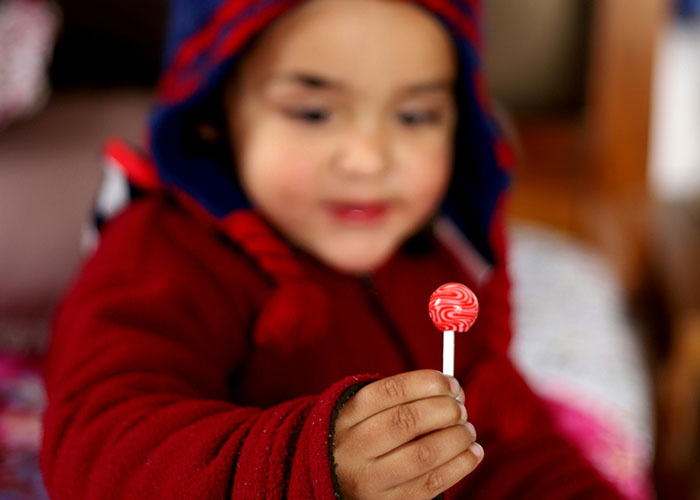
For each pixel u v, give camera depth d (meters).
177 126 0.54
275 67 0.51
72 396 0.43
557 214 1.20
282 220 0.53
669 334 1.09
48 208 0.76
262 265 0.51
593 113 1.16
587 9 1.12
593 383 0.74
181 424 0.39
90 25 1.01
